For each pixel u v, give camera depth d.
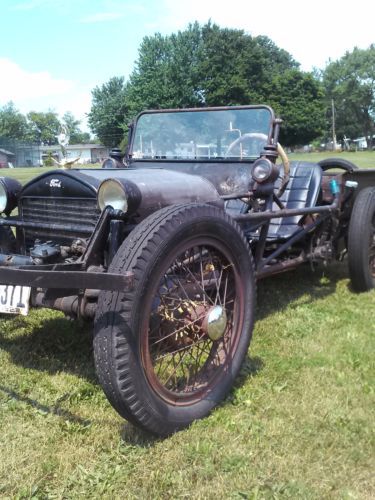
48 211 3.11
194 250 2.70
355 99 80.31
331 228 4.77
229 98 44.38
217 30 43.97
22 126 103.44
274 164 3.53
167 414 2.42
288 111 49.72
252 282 2.94
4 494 2.09
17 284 2.34
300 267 5.71
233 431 2.52
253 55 45.09
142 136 4.68
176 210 2.48
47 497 2.09
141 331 2.29
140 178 2.88
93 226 2.88
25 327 3.80
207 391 2.69
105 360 2.23
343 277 5.39
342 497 2.09
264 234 3.71
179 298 2.62
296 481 2.15
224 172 4.15
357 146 88.31
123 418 2.46
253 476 2.19
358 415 2.64
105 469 2.24
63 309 2.63
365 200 4.78
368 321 4.07
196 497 2.08
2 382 2.99
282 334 3.79
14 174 21.48
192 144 4.41
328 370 3.17
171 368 2.83
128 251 2.31
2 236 3.34
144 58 42.69
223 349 2.83
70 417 2.64
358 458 2.32
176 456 2.31
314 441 2.44
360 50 80.31
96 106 63.59
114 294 2.26
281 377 3.09
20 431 2.51
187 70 42.69
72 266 2.54
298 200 4.63
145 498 2.07
